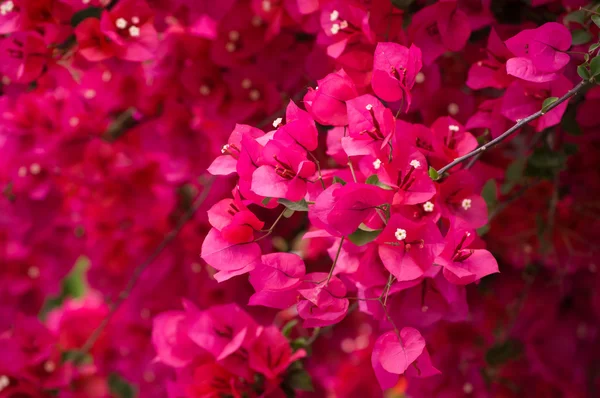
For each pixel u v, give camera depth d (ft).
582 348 3.83
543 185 3.61
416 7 3.23
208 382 3.13
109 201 3.89
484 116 3.13
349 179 2.90
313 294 2.79
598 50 2.92
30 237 3.90
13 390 3.62
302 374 3.16
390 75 2.84
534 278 3.76
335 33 3.14
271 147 2.76
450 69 3.49
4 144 3.70
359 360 3.83
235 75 3.60
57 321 4.20
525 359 3.84
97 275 3.99
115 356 3.96
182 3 3.48
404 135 2.89
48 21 3.37
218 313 3.17
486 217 2.90
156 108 3.79
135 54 3.32
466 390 3.69
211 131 3.72
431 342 3.71
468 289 3.57
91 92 3.75
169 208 3.88
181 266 3.90
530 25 3.23
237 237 2.82
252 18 3.55
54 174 3.82
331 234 2.79
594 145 3.54
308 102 2.90
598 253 3.69
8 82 3.50
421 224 2.72
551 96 2.99
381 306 2.94
